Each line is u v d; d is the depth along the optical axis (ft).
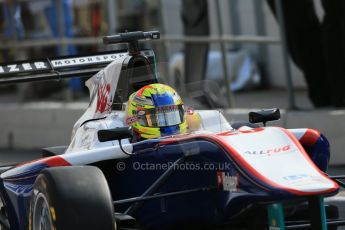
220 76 180.04
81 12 169.37
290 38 126.72
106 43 77.51
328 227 64.03
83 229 58.18
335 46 120.16
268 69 179.32
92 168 61.82
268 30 173.78
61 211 58.54
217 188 64.28
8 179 75.72
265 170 59.67
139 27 184.55
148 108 70.49
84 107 147.43
